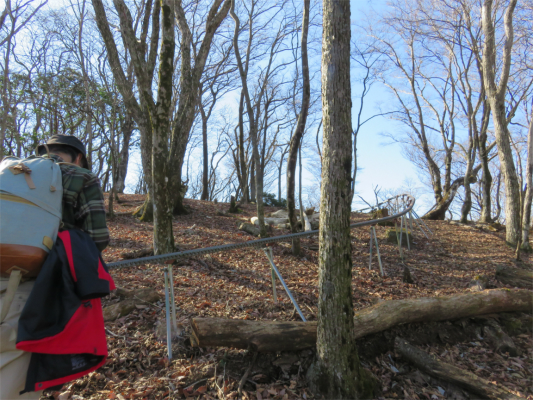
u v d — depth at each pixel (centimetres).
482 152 1539
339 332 309
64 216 189
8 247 156
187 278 573
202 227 1042
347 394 305
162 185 629
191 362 333
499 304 495
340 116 304
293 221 777
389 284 650
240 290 538
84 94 1505
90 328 176
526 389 378
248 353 347
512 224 1075
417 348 394
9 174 171
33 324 159
